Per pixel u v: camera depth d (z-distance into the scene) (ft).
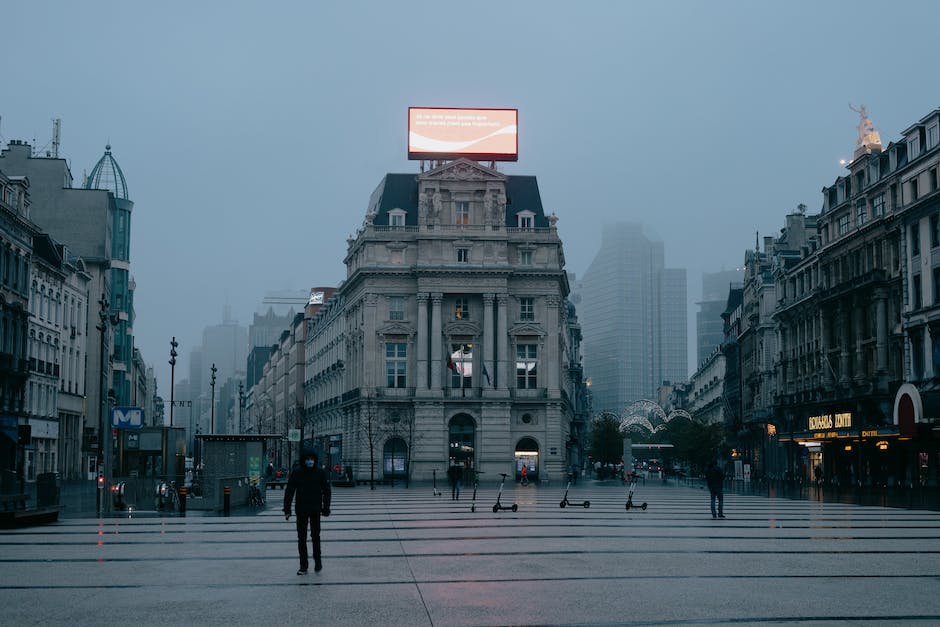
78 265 311.06
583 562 68.95
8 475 120.47
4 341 229.45
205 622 45.68
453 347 331.98
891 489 224.74
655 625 44.62
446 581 59.00
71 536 92.12
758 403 387.55
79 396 315.17
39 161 357.00
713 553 75.10
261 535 93.04
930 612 47.96
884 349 243.19
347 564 67.82
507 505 150.10
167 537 90.94
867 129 267.80
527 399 329.72
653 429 560.61
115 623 45.60
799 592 54.54
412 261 333.21
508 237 333.83
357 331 344.90
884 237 245.65
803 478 287.28
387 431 322.75
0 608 49.88
